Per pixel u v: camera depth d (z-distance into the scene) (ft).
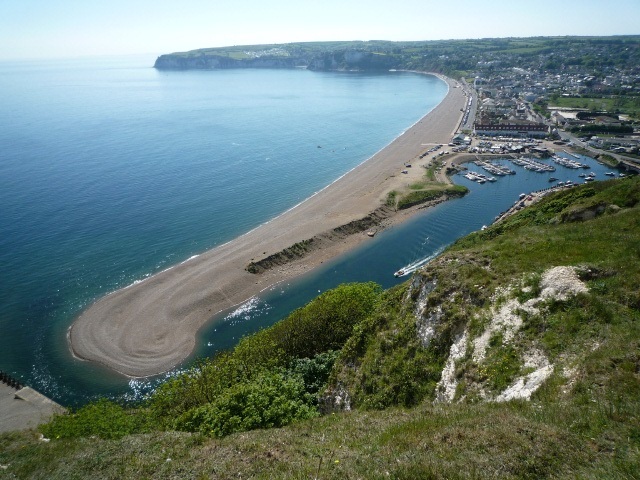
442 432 56.95
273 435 70.08
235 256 280.31
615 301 75.31
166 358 200.34
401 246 307.58
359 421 70.44
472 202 384.88
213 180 431.02
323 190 404.36
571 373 63.82
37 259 278.87
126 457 72.59
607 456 46.85
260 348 135.44
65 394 180.55
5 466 78.33
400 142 572.92
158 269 271.08
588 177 439.22
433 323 93.61
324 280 265.75
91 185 411.34
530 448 49.88
